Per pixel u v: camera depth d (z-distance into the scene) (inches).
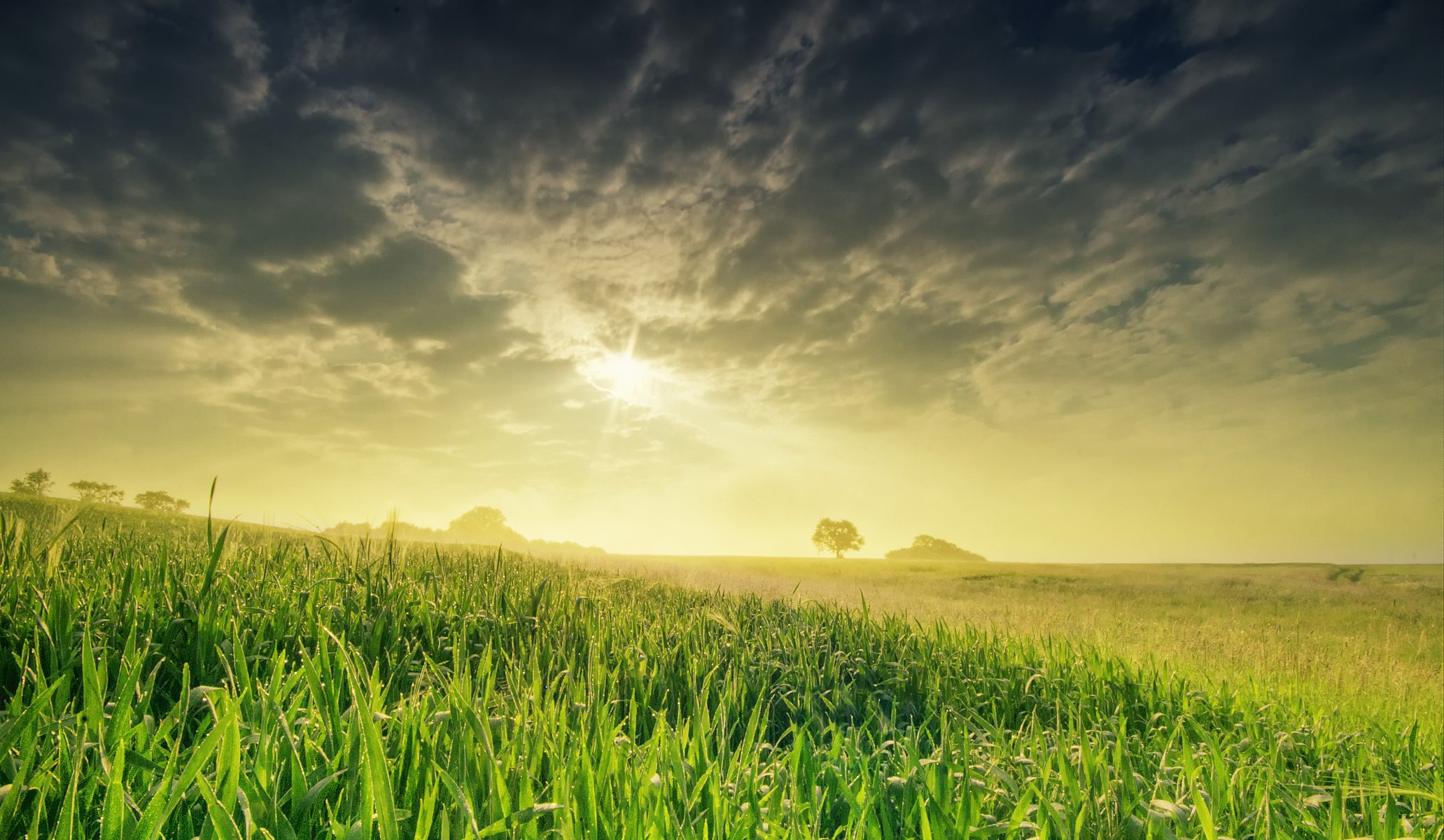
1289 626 806.5
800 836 84.9
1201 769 133.6
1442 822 112.6
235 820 68.6
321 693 97.6
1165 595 1228.5
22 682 84.8
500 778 77.4
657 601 365.7
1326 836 105.7
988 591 1268.5
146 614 144.0
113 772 63.3
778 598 408.5
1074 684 238.8
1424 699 319.6
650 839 76.2
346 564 228.5
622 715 165.9
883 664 252.4
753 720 131.8
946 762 111.6
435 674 130.6
